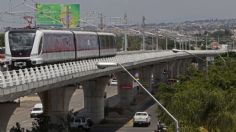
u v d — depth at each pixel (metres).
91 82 123.69
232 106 62.25
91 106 124.56
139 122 110.75
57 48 89.44
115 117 129.75
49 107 95.19
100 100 124.88
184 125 62.16
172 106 66.88
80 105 150.88
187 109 63.66
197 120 62.88
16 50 79.38
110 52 126.81
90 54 109.94
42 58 81.56
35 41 79.94
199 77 103.19
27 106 147.38
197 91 66.38
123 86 156.75
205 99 62.97
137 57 136.25
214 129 61.56
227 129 60.53
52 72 69.44
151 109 145.25
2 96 53.12
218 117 61.06
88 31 111.00
